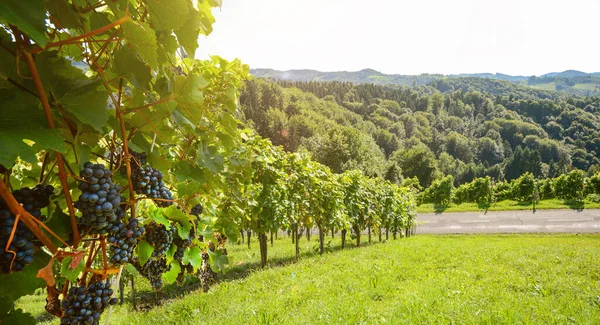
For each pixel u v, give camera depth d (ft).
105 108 3.54
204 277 23.91
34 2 2.66
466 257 36.29
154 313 20.51
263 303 20.10
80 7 3.62
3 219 3.11
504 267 30.37
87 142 4.22
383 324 16.53
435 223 92.32
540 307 18.35
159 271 11.76
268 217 33.71
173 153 7.37
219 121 8.89
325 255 40.57
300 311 18.94
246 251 50.24
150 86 4.46
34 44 3.00
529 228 74.49
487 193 113.50
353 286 23.90
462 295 21.13
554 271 27.94
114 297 4.42
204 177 7.44
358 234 56.39
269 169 32.32
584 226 72.38
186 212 6.76
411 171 216.74
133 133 4.92
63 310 4.08
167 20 3.90
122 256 4.38
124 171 4.89
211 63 9.32
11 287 3.60
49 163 4.97
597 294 20.97
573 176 100.83
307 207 40.47
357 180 55.21
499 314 17.13
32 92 3.15
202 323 17.35
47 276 3.29
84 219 3.75
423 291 22.15
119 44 4.08
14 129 2.84
